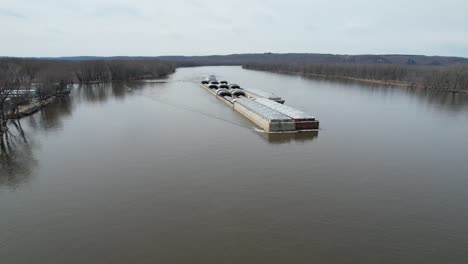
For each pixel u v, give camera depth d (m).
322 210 36.78
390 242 31.27
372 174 47.09
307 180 44.62
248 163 50.75
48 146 59.06
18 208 37.38
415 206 38.12
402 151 57.84
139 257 28.94
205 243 30.84
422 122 82.12
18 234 32.47
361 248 30.30
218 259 28.66
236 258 28.78
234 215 35.66
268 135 67.50
